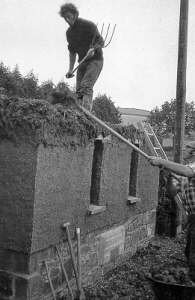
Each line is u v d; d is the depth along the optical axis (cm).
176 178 577
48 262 555
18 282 512
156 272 698
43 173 519
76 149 596
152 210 970
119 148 749
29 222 507
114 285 676
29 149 507
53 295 536
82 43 723
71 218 599
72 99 605
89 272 671
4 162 521
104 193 701
